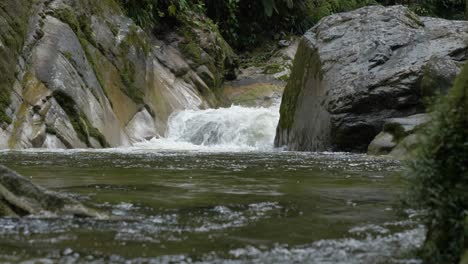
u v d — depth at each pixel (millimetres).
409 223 3541
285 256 2832
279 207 4184
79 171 6738
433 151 2650
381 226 3486
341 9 27188
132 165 7566
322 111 11164
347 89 10789
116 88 13562
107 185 5352
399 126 9656
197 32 19094
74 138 11219
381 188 5312
